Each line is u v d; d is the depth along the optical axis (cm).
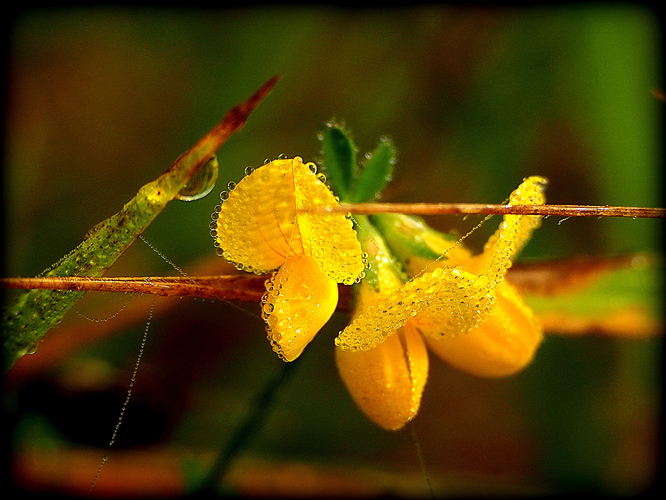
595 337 14
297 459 14
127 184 15
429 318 10
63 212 15
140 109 16
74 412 13
